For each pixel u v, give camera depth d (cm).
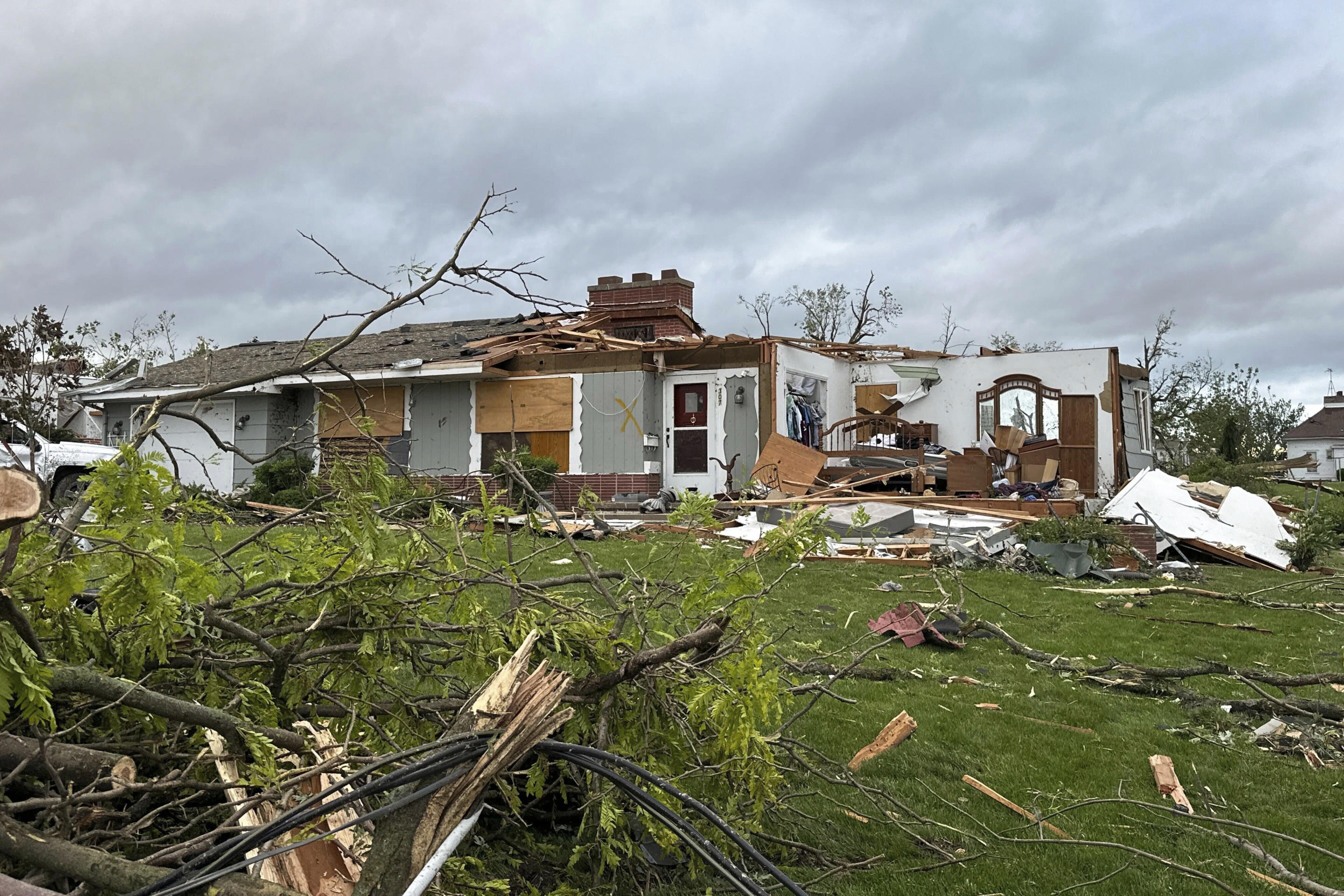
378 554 322
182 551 301
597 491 1864
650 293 2497
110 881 209
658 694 336
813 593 995
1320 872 392
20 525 202
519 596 357
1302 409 6366
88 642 271
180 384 2008
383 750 312
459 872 265
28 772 252
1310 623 969
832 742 533
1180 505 1641
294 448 379
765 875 365
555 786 352
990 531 1400
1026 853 400
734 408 1850
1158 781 487
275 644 326
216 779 277
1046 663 762
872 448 1955
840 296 4347
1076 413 2066
